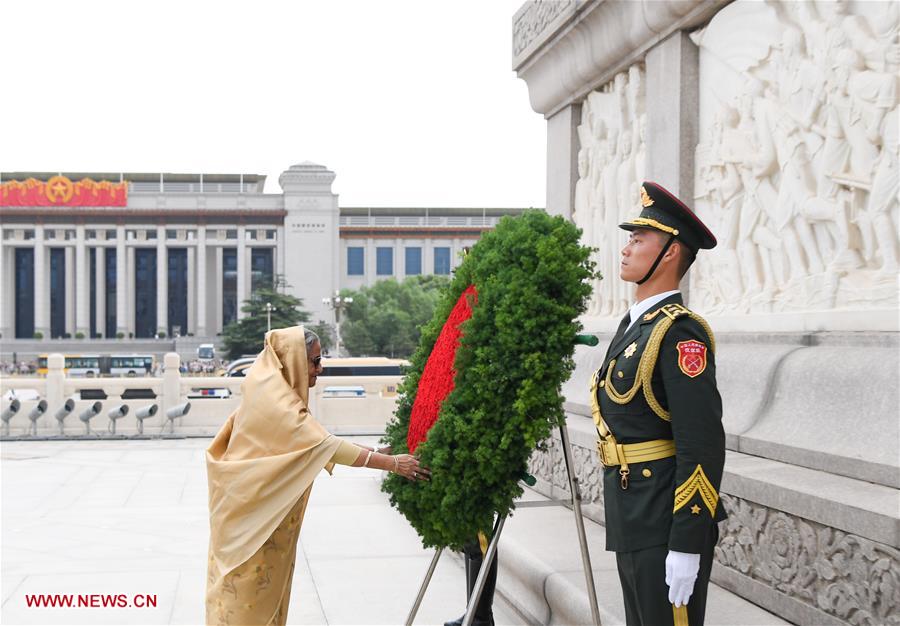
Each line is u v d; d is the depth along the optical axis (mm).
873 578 2959
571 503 3385
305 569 5617
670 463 2518
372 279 89875
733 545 3834
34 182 82438
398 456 3189
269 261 89812
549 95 8219
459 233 91125
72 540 6590
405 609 4719
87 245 84438
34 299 87750
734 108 5297
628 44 6430
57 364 14992
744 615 3508
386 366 25750
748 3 5113
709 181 5562
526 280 3000
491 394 2934
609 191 7055
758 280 5090
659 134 6047
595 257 7406
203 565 5801
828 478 3611
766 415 4375
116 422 15141
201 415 15312
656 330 2527
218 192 88438
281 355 3338
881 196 4047
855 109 4215
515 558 4633
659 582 2469
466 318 3279
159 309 83875
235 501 3164
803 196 4586
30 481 9680
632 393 2561
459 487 3029
